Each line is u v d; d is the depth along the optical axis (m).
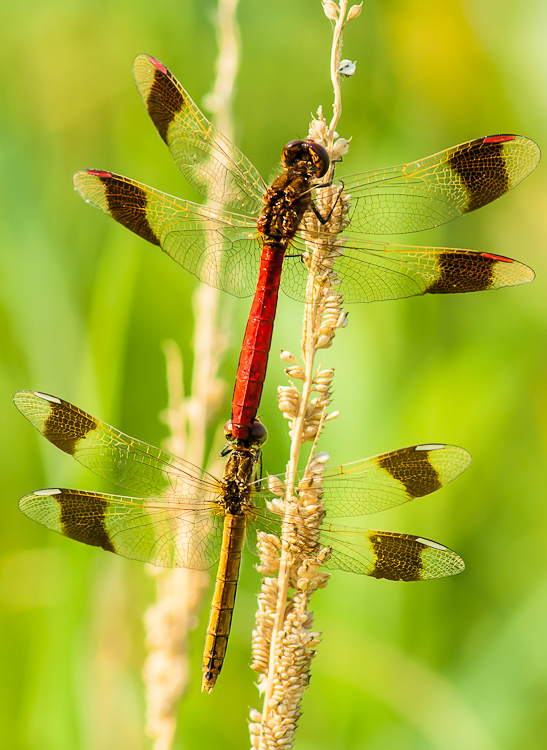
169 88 1.07
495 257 1.07
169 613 1.08
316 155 1.07
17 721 1.09
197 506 1.07
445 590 1.10
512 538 1.11
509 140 1.07
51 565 1.09
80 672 1.08
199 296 1.08
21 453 1.11
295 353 1.11
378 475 1.06
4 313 1.11
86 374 1.09
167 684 1.08
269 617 1.05
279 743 1.05
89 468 1.07
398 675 1.10
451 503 1.11
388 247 1.07
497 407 1.11
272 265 1.07
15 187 1.11
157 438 1.11
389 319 1.11
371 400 1.11
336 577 1.10
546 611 1.10
